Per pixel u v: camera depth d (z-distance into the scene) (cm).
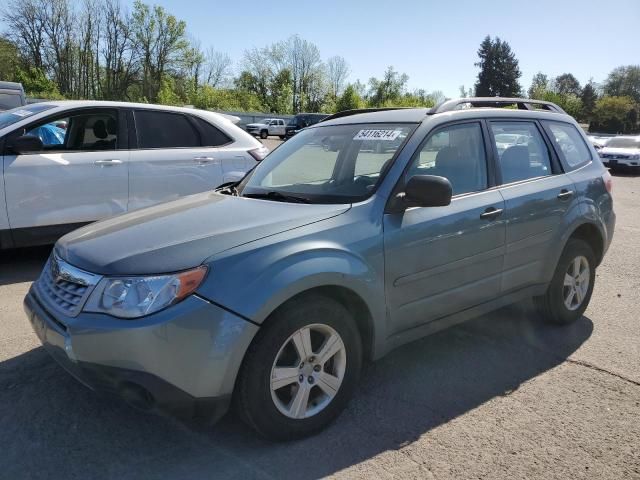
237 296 247
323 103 8244
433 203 299
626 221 1011
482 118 386
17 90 1255
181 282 242
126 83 6412
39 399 311
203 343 240
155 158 621
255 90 8225
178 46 6431
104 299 246
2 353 371
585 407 320
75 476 247
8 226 544
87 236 296
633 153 2228
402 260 309
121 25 6194
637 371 369
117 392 245
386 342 311
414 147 334
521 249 385
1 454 262
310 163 376
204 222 289
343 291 287
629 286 577
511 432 292
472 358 385
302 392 274
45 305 275
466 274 349
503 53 9169
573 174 439
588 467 262
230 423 291
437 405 319
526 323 455
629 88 9450
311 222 287
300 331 268
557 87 10975
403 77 8569
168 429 285
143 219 309
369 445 276
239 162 679
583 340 421
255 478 248
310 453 268
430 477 253
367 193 316
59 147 584
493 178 377
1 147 543
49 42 5925
